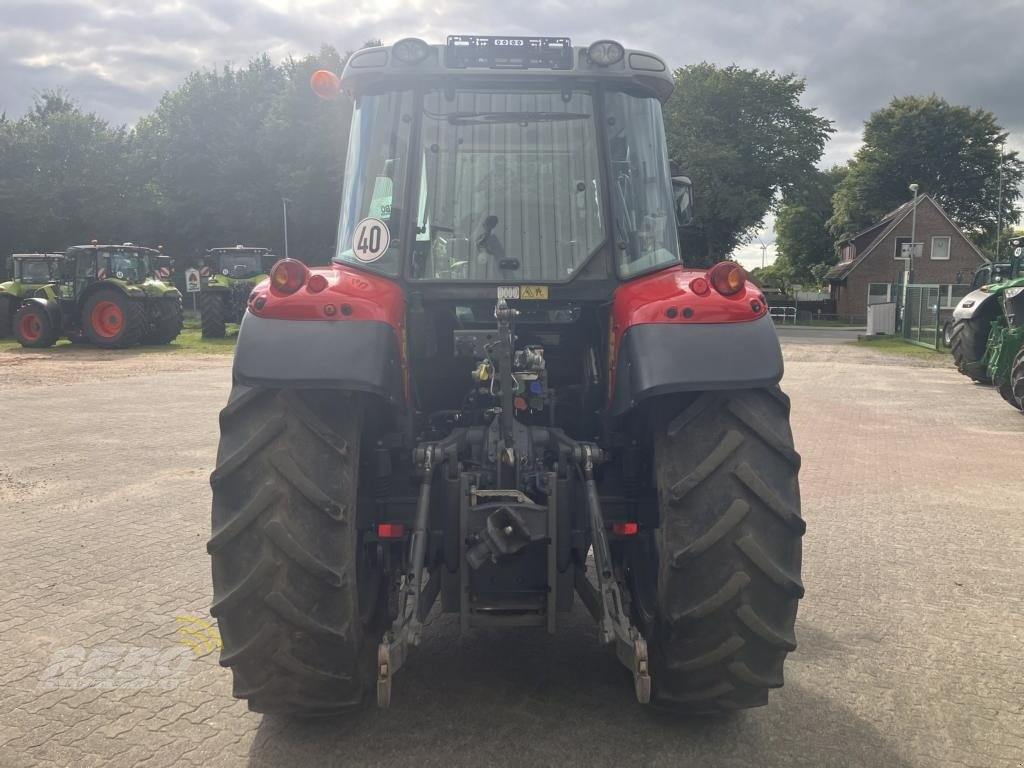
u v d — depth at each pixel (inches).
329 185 1443.2
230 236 1636.3
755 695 106.4
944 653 139.5
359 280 112.7
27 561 184.4
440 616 152.3
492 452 112.9
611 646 138.1
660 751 107.3
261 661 99.3
